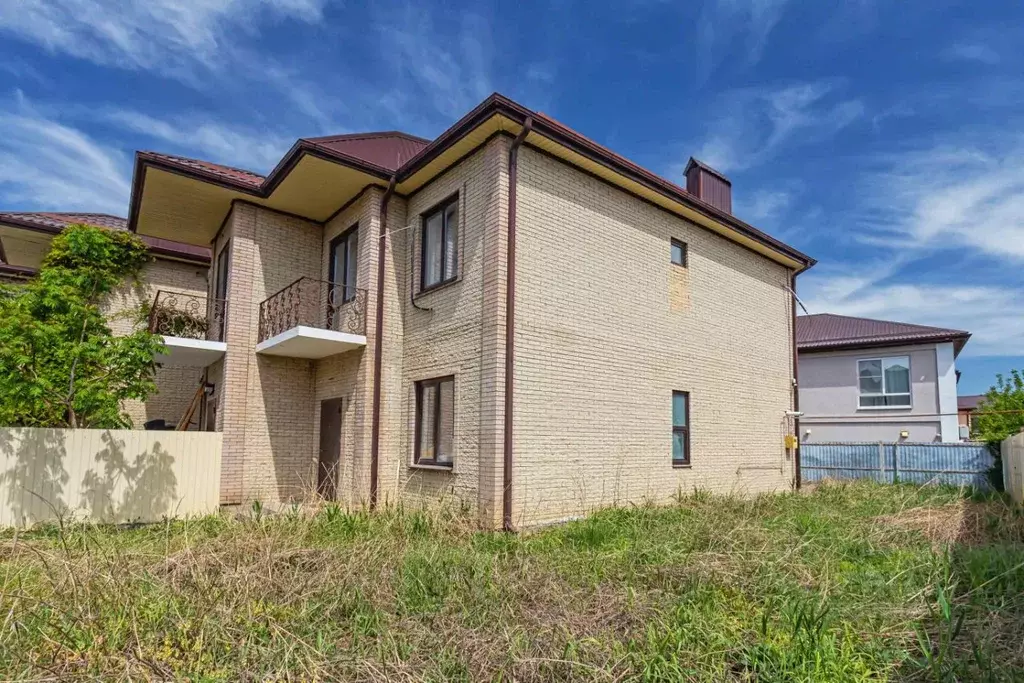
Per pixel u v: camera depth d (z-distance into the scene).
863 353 19.70
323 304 11.70
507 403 8.22
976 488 13.58
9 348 8.21
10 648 3.45
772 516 8.94
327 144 10.96
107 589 4.30
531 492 8.43
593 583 5.04
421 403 9.92
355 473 9.84
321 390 11.31
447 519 7.84
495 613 4.21
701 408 11.60
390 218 10.54
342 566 5.10
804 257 14.32
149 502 9.02
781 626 4.08
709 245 12.33
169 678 3.21
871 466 16.75
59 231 13.57
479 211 8.96
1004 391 16.39
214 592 4.41
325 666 3.38
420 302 10.11
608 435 9.62
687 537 6.80
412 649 3.64
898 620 4.21
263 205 11.40
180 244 15.08
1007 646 3.74
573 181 9.61
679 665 3.47
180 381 13.83
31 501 8.19
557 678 3.33
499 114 8.27
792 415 14.03
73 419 8.88
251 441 10.79
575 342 9.31
